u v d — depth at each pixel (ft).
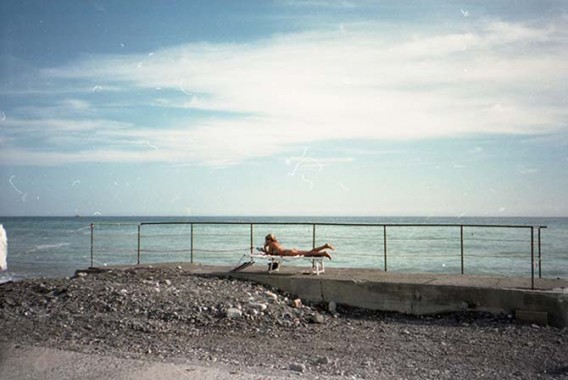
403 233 203.92
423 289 34.01
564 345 27.20
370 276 37.60
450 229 225.56
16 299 35.09
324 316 34.65
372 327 31.99
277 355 25.59
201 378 17.69
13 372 18.35
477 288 32.76
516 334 29.30
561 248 138.21
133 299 34.22
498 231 208.44
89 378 17.63
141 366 19.01
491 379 22.06
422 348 27.22
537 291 31.27
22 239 189.57
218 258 121.29
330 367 23.39
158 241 173.17
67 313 31.63
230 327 30.94
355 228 248.11
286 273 39.55
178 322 31.27
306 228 252.21
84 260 123.54
